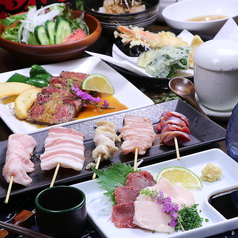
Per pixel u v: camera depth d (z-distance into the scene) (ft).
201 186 3.54
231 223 3.25
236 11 5.49
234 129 3.66
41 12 5.06
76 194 3.25
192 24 5.16
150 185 3.44
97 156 3.66
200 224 3.29
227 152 3.81
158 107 4.18
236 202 3.42
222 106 4.10
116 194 3.39
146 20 5.20
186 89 4.24
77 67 4.77
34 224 3.33
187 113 4.10
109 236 3.22
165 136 3.78
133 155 3.76
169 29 5.29
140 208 3.29
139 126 3.91
